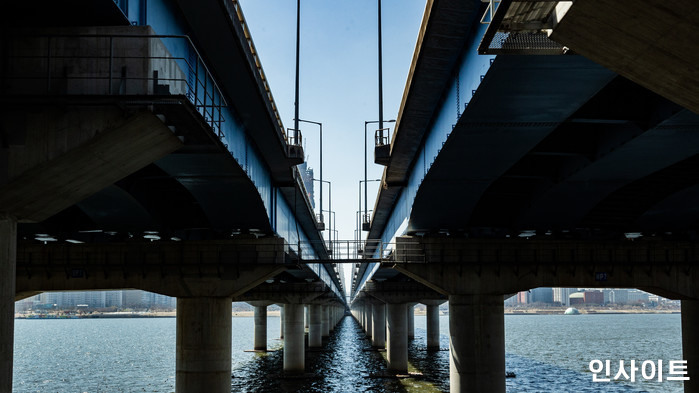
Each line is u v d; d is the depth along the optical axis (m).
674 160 29.20
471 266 41.25
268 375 70.56
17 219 16.62
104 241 40.44
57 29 16.09
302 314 72.44
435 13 21.45
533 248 41.91
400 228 49.50
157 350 125.56
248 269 39.50
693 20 10.95
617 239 42.72
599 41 12.40
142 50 15.91
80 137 15.60
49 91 15.84
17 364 96.69
